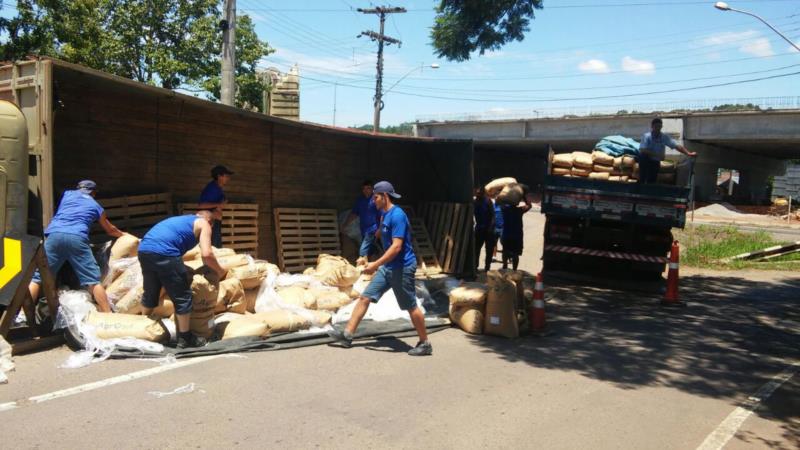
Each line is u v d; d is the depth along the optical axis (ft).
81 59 63.46
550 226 39.81
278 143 34.83
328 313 23.98
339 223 37.88
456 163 40.19
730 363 21.67
